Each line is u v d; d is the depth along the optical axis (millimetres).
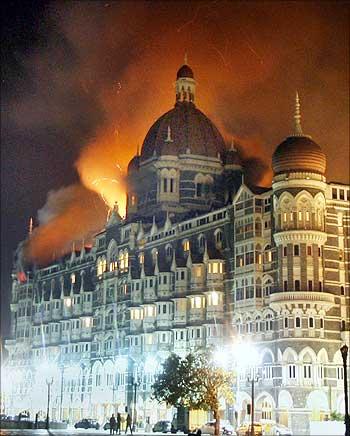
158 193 190500
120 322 186500
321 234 136125
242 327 145500
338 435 88812
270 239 142125
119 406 180000
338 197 142000
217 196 194500
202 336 154125
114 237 196375
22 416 165500
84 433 106625
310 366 132500
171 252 171500
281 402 133000
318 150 138625
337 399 133875
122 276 188625
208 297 153500
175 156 192500
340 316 137500
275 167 139625
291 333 133625
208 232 159625
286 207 136750
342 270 139625
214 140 199375
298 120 143375
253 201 145750
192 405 110562
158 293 170500
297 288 134125
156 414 165375
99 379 192250
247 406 137625
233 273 150125
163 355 164750
